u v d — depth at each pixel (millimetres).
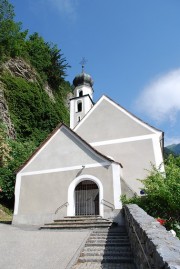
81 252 6504
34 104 36156
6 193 21344
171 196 9336
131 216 6715
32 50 48781
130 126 18547
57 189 13922
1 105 30938
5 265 5512
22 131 32750
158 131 17797
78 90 33625
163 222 7969
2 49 37562
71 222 11508
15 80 35719
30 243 7555
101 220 11508
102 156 13789
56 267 5297
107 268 5410
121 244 7207
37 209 13797
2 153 14492
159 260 2516
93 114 20047
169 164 12453
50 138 15508
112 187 12922
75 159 14312
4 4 41531
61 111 44469
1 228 10984
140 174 16766
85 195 14891
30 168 15094
